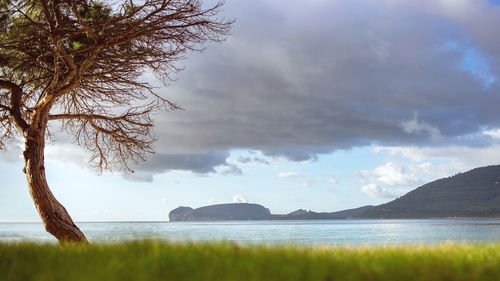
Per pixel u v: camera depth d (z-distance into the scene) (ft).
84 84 42.91
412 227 324.60
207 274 12.59
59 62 40.29
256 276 12.16
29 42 38.63
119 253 17.70
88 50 39.01
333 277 12.63
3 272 14.25
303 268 13.74
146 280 12.17
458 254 19.17
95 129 44.16
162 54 39.70
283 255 16.56
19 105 40.29
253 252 17.51
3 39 37.91
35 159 37.19
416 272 13.42
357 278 12.50
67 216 37.35
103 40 36.81
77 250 20.26
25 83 41.96
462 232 199.11
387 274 13.02
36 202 36.50
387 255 18.29
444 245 24.53
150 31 37.06
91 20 37.63
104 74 40.98
